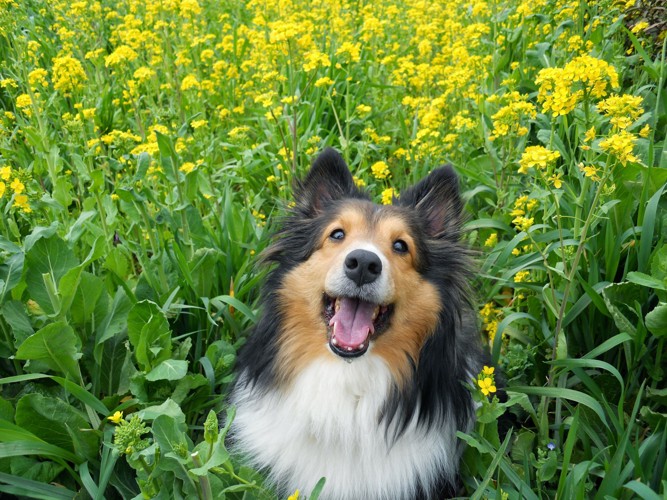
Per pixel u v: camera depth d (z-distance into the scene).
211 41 1.45
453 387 0.71
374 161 1.17
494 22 1.23
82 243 0.85
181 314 0.82
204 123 1.02
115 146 0.95
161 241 0.80
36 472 0.65
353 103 1.16
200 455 0.54
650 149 0.74
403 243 0.70
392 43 1.51
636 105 0.65
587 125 0.71
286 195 0.98
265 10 1.50
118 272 0.79
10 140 1.04
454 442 0.71
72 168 0.97
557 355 0.72
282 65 1.17
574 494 0.62
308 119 1.15
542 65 1.09
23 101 0.94
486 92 1.09
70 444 0.67
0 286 0.67
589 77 0.67
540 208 0.82
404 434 0.69
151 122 1.22
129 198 0.77
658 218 0.78
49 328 0.65
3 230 0.77
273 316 0.72
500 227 0.86
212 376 0.75
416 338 0.70
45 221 0.81
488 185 0.96
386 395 0.69
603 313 0.74
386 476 0.69
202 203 0.98
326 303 0.69
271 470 0.70
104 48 1.43
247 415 0.72
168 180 0.82
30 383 0.69
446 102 1.15
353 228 0.70
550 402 0.78
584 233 0.66
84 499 0.65
